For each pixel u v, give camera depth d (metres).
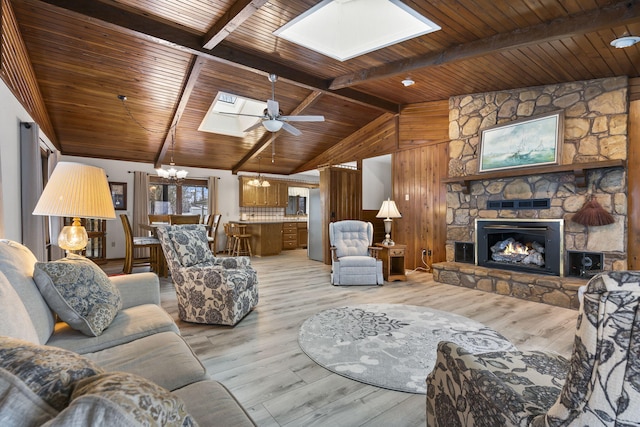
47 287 1.57
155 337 1.65
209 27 3.53
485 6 2.74
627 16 2.50
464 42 3.44
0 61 2.69
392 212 5.38
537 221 4.19
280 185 9.55
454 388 1.20
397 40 3.49
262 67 4.25
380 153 6.71
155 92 4.94
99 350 1.55
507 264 4.48
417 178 6.02
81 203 2.15
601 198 3.74
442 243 5.63
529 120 4.30
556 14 2.78
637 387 0.64
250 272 3.48
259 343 2.65
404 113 6.20
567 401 0.74
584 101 3.92
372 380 2.08
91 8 3.08
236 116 6.73
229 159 8.23
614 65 3.47
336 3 3.58
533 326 3.05
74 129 5.80
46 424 0.49
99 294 1.79
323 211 6.82
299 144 7.72
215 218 6.57
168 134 6.38
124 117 5.60
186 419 0.62
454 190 5.22
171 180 7.70
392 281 5.04
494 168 4.63
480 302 3.87
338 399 1.89
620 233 3.60
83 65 4.17
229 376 2.13
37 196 3.42
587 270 3.83
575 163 3.79
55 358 0.64
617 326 0.66
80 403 0.50
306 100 5.73
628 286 0.66
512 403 0.92
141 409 0.53
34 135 3.42
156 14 3.32
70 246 2.36
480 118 4.93
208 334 2.84
